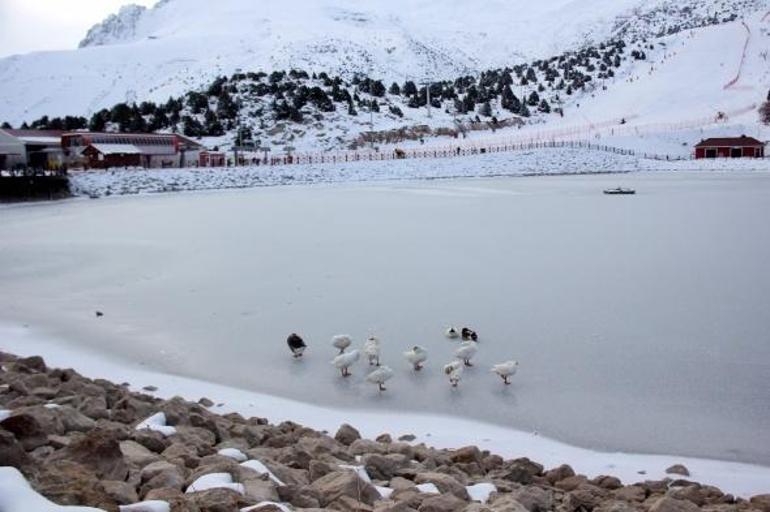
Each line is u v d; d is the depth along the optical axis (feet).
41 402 36.78
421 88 544.21
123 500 22.76
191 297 75.56
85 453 25.58
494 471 33.73
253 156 361.10
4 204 207.31
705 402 44.45
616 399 45.34
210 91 447.42
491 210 153.69
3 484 20.61
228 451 30.94
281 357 55.42
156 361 55.11
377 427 42.09
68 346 59.41
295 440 36.17
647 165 330.75
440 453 35.68
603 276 80.59
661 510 26.89
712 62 523.29
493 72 630.74
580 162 324.60
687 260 88.48
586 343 56.54
